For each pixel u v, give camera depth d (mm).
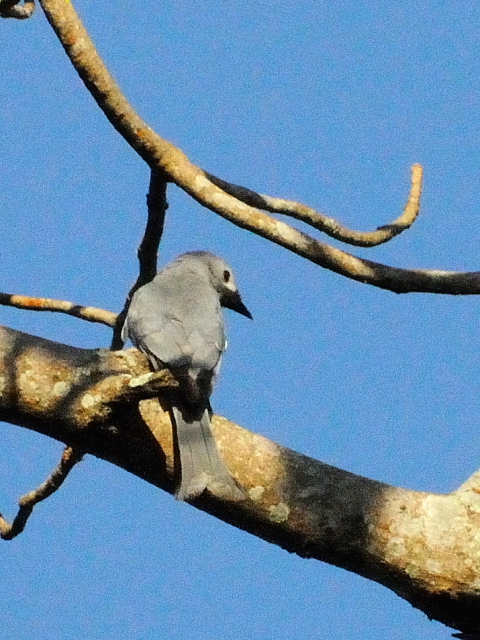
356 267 8094
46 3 7398
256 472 7363
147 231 8617
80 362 7383
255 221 7766
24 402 7246
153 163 7742
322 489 7332
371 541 7238
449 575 7160
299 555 7461
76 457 8516
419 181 9406
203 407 7758
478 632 7418
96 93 7539
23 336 7551
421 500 7371
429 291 8367
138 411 7328
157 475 7582
